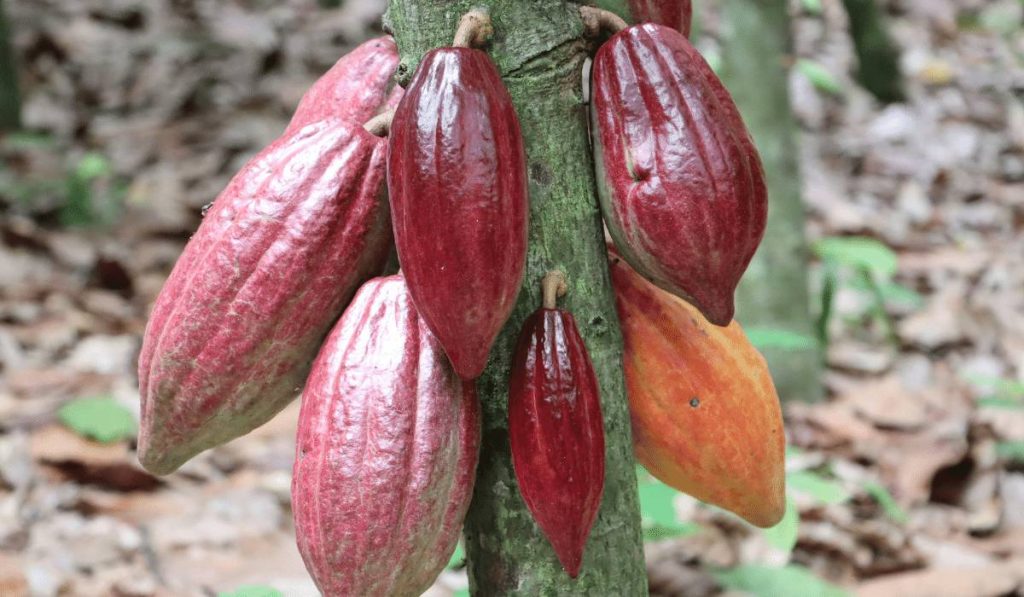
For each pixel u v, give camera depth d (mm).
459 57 1305
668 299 1412
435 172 1290
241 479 2678
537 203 1369
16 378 3072
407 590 1347
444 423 1334
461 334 1302
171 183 4664
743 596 2289
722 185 1322
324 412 1336
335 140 1377
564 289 1367
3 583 2240
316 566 1338
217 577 2256
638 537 1414
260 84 5668
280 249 1363
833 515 2518
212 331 1369
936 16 6867
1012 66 6262
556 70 1366
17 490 2568
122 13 6152
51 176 4523
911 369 3461
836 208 4578
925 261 4285
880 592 2281
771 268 2975
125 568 2309
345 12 6551
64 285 3797
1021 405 2980
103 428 2672
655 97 1332
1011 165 5215
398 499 1324
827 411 2975
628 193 1336
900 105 5516
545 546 1388
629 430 1404
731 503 1437
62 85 5520
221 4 6469
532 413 1335
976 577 2299
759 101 2908
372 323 1344
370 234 1375
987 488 2764
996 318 3908
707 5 4965
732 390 1414
